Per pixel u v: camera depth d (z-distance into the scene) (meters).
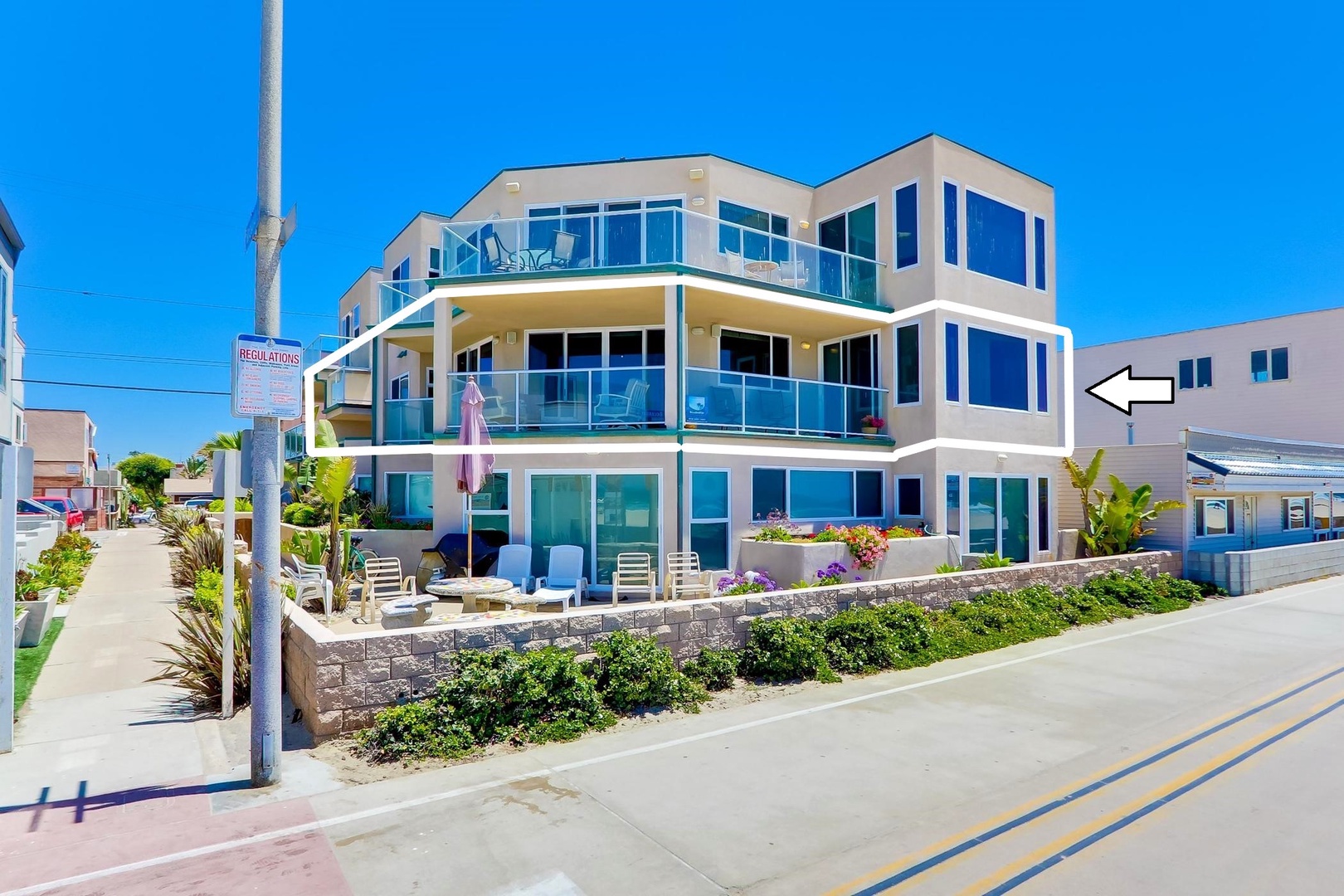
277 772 5.90
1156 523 17.56
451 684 6.96
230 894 4.32
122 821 5.25
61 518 26.78
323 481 14.12
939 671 9.46
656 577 14.17
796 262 16.53
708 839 5.03
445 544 14.02
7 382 13.89
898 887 4.44
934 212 16.47
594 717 7.29
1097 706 8.05
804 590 10.05
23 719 7.47
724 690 8.55
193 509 37.75
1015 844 4.98
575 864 4.69
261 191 6.12
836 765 6.36
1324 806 5.56
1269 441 21.41
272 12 6.18
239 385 5.82
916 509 16.66
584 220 15.12
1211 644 11.10
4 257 13.70
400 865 4.66
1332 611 13.97
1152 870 4.63
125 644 10.58
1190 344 31.83
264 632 5.88
